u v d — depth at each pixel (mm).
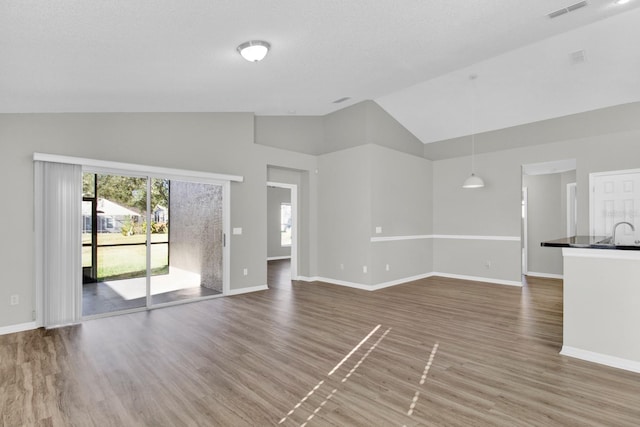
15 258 3832
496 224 6820
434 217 7727
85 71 3111
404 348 3338
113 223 4629
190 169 5262
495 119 6574
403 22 3148
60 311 4047
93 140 4375
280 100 5516
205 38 2852
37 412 2225
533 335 3717
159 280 5219
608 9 3438
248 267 5938
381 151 6398
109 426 2078
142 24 2459
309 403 2330
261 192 6156
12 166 3824
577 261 3090
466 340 3561
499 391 2482
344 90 5398
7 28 2209
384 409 2252
